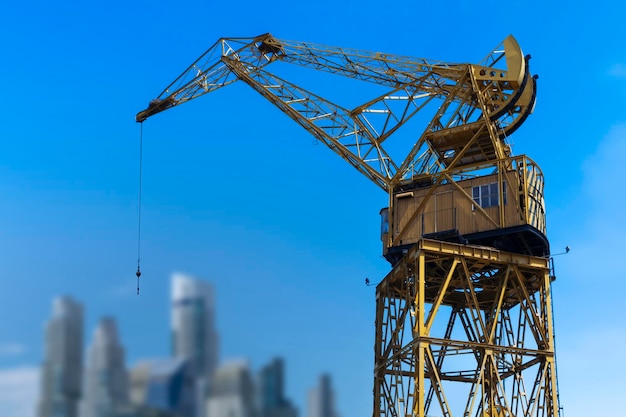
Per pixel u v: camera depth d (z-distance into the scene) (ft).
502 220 225.97
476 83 242.78
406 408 211.82
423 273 217.97
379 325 240.12
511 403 220.43
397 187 250.16
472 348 217.15
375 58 259.60
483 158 246.68
